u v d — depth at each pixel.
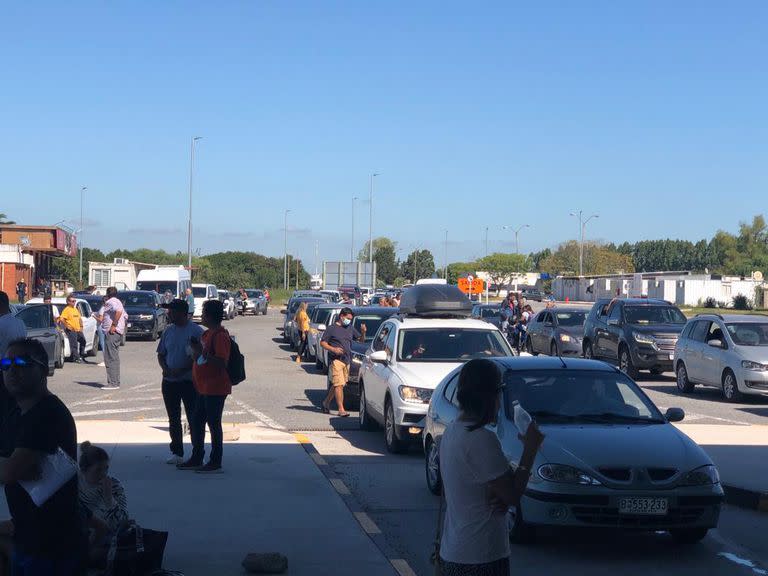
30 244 67.94
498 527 4.30
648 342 24.31
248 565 6.81
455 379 9.99
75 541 4.54
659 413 8.88
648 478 7.65
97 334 28.69
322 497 9.36
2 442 4.65
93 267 64.44
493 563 4.27
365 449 13.12
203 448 10.66
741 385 19.17
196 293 52.91
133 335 37.09
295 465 11.07
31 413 4.45
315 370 25.56
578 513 7.59
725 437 14.10
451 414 9.38
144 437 12.93
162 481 10.02
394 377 12.77
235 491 9.56
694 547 8.12
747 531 8.78
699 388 23.06
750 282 84.06
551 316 29.81
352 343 17.84
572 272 117.62
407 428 12.29
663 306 25.84
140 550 6.11
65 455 4.49
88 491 6.06
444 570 4.34
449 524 4.37
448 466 4.35
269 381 22.55
